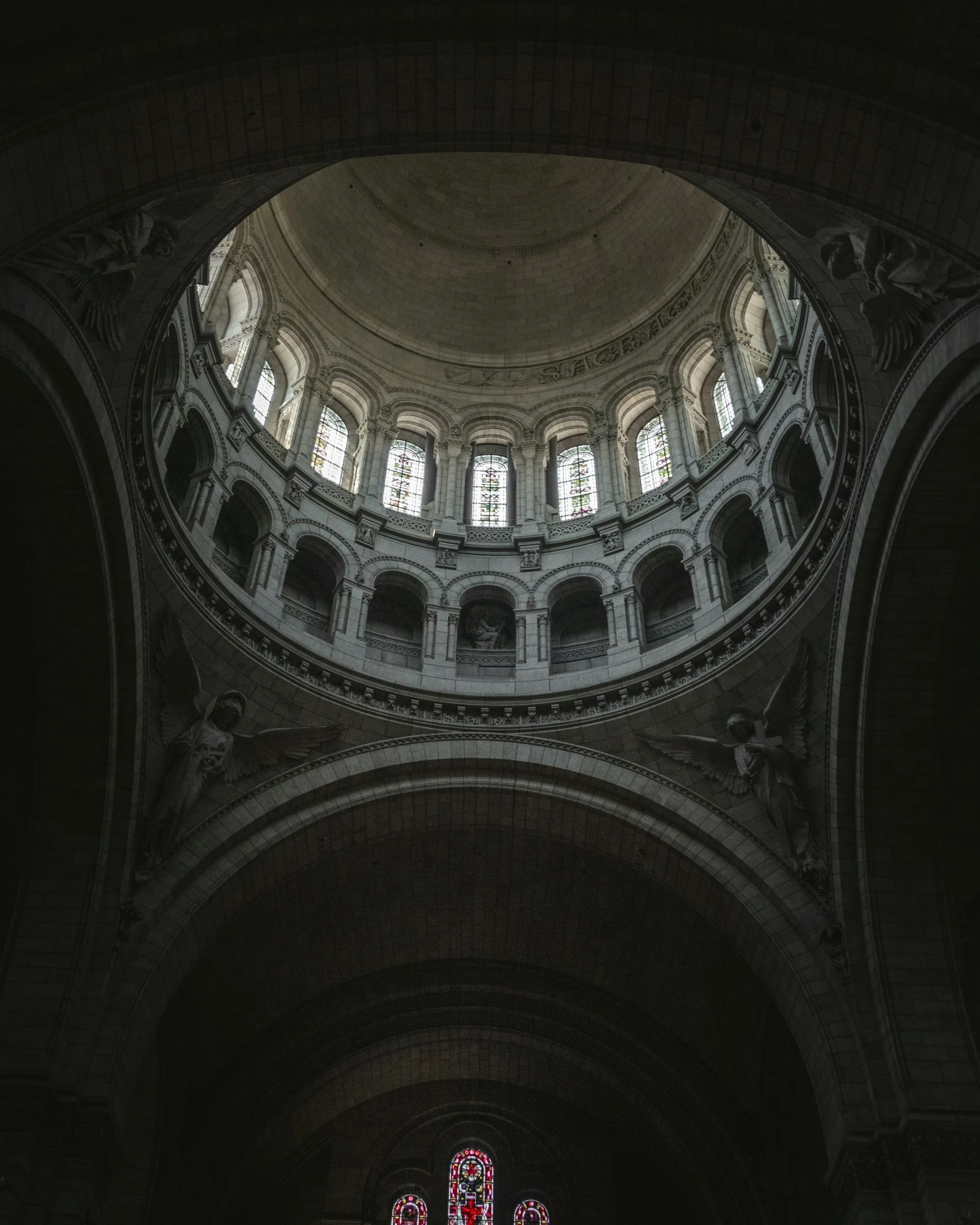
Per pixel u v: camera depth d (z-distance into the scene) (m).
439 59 14.38
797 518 25.95
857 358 19.56
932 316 17.44
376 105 14.82
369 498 30.86
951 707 21.72
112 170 14.23
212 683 23.91
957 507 19.66
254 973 27.58
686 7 13.88
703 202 32.56
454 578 29.75
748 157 15.12
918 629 21.00
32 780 20.89
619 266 35.03
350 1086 30.39
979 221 14.11
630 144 15.32
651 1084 28.02
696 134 15.07
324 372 32.88
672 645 26.33
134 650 21.06
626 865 25.28
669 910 26.70
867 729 21.66
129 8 13.28
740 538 27.84
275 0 13.62
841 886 21.83
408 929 28.80
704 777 24.45
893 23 13.48
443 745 25.56
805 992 21.27
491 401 34.59
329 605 28.73
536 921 28.61
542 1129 31.67
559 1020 29.14
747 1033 26.77
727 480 28.12
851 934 21.48
